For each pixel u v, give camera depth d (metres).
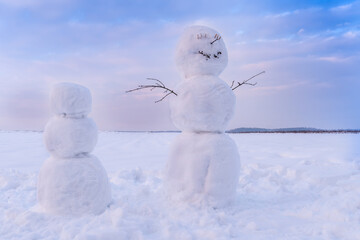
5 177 3.57
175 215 2.10
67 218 2.02
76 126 2.20
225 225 1.96
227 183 2.33
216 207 2.29
